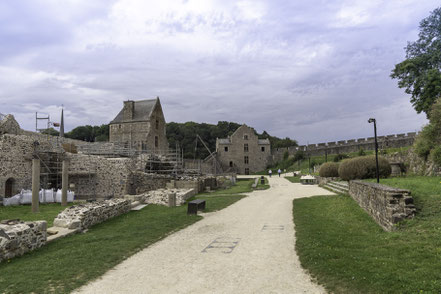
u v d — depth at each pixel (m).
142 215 14.88
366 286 5.11
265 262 7.02
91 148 32.66
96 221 12.59
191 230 11.34
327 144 64.25
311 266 6.44
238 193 25.58
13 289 5.89
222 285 5.78
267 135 112.62
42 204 20.89
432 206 8.20
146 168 32.72
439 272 5.12
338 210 12.96
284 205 16.53
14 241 7.88
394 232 7.79
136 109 48.19
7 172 21.55
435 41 27.72
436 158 15.14
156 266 7.16
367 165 16.73
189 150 92.44
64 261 7.56
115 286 5.98
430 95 25.34
